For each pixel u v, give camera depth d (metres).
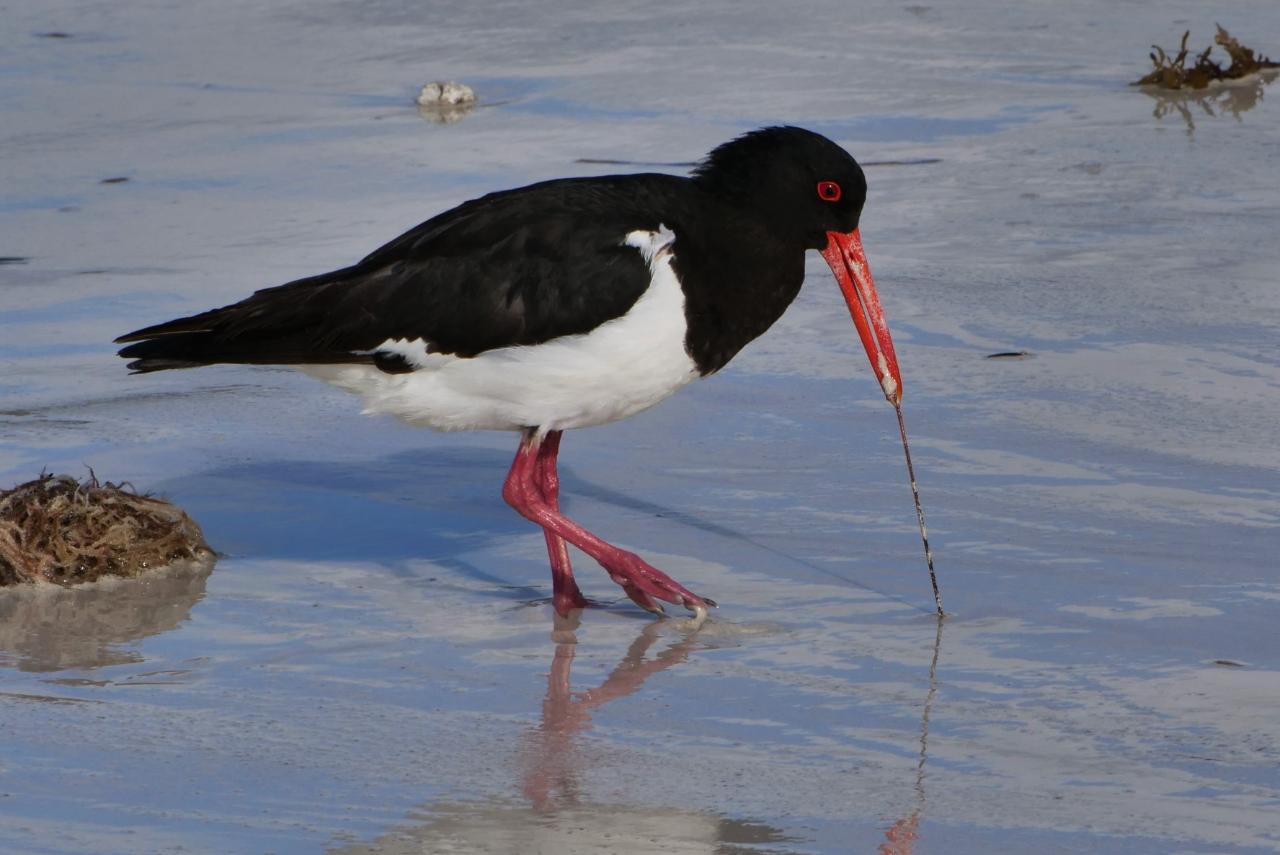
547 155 21.28
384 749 8.80
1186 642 9.90
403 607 10.91
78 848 7.70
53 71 26.58
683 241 10.72
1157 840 7.71
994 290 16.42
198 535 11.77
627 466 13.12
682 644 10.21
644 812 8.08
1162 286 16.34
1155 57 23.98
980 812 8.02
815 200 11.07
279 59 27.08
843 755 8.66
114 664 9.94
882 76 24.73
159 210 19.66
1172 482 12.29
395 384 11.03
